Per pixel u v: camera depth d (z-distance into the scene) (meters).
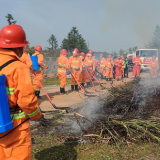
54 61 18.83
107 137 3.47
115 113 4.38
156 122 3.64
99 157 3.04
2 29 2.07
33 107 1.90
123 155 3.07
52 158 3.05
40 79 6.75
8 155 1.95
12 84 1.86
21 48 2.15
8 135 1.93
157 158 2.98
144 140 3.47
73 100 6.82
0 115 1.79
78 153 3.18
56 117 4.57
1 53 1.97
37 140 3.60
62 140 3.58
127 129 3.44
